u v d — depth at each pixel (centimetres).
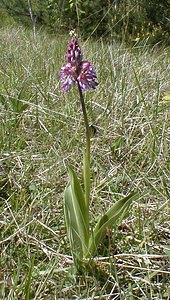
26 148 65
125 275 43
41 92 75
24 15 260
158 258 45
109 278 43
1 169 60
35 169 59
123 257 45
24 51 118
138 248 46
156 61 104
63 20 229
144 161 61
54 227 50
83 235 43
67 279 42
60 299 40
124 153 64
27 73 90
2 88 83
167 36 204
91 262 42
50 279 42
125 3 212
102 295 41
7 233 48
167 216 50
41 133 67
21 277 43
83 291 41
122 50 118
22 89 74
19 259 43
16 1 260
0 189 56
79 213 42
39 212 51
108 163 62
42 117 71
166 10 210
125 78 85
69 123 70
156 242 47
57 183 57
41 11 249
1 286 41
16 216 50
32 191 56
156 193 55
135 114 73
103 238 46
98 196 55
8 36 163
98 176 58
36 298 40
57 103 77
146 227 49
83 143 65
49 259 45
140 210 52
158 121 70
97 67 95
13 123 70
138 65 97
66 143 65
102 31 225
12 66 98
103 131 69
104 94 79
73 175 41
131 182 57
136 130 69
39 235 48
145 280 42
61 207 53
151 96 79
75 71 38
